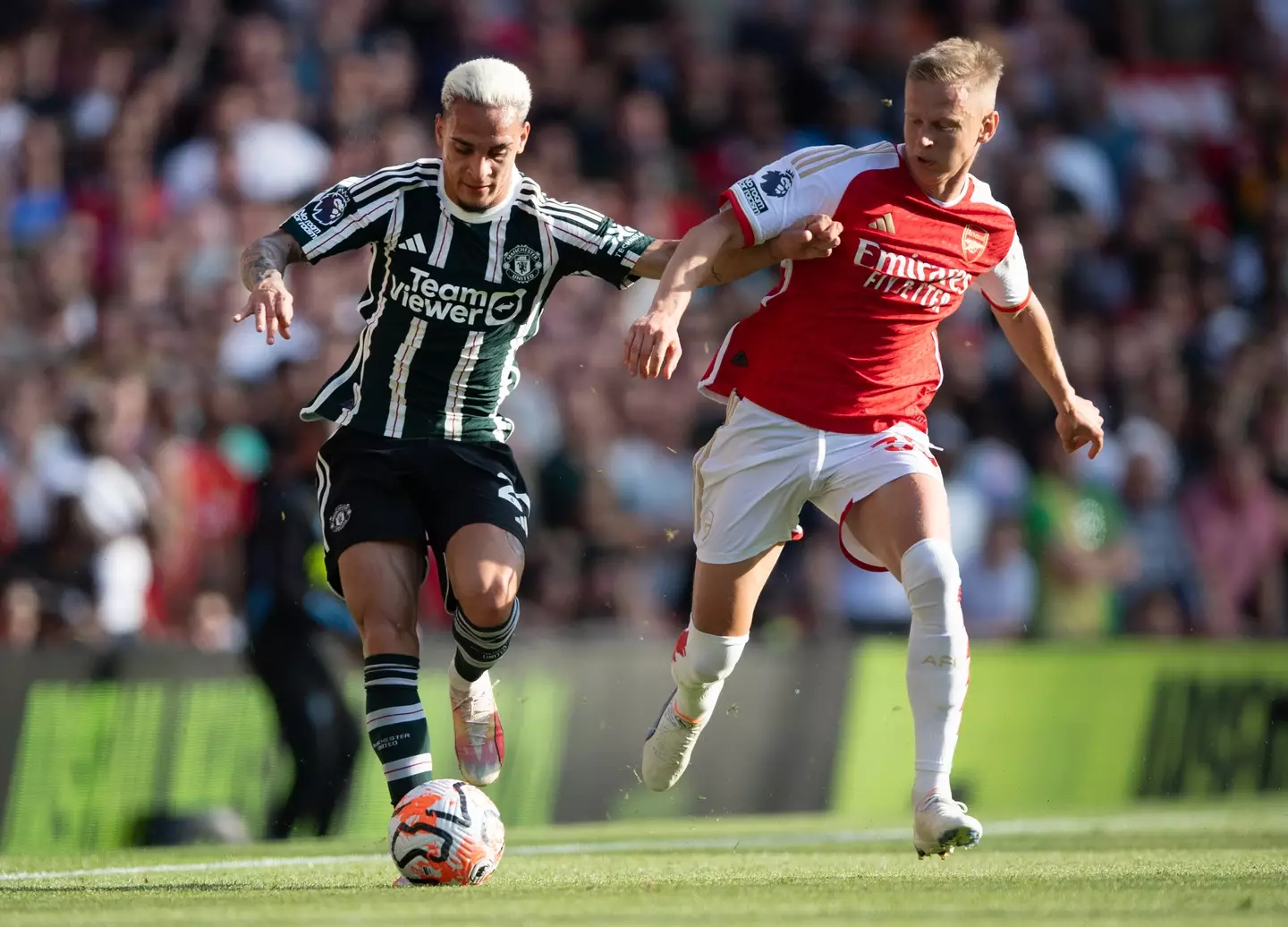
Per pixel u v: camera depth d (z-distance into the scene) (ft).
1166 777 112.27
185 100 132.16
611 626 109.19
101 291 117.91
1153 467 127.34
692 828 81.87
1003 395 130.82
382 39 143.84
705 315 127.34
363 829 83.76
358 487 48.01
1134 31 180.24
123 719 81.25
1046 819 88.99
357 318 116.57
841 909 37.22
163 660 82.28
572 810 92.12
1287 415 139.74
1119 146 162.81
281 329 45.14
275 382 83.15
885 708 103.60
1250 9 181.98
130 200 122.01
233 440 104.42
